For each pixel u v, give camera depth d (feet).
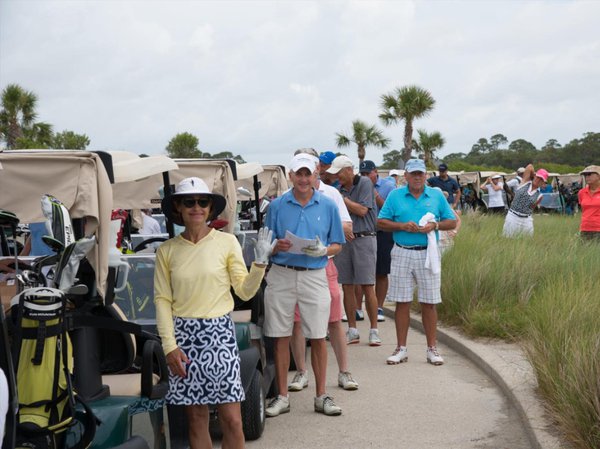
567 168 194.59
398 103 165.68
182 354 14.84
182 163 23.21
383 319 35.76
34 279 12.69
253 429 19.33
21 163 13.67
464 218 63.82
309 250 20.15
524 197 45.65
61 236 12.86
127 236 28.76
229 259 15.30
